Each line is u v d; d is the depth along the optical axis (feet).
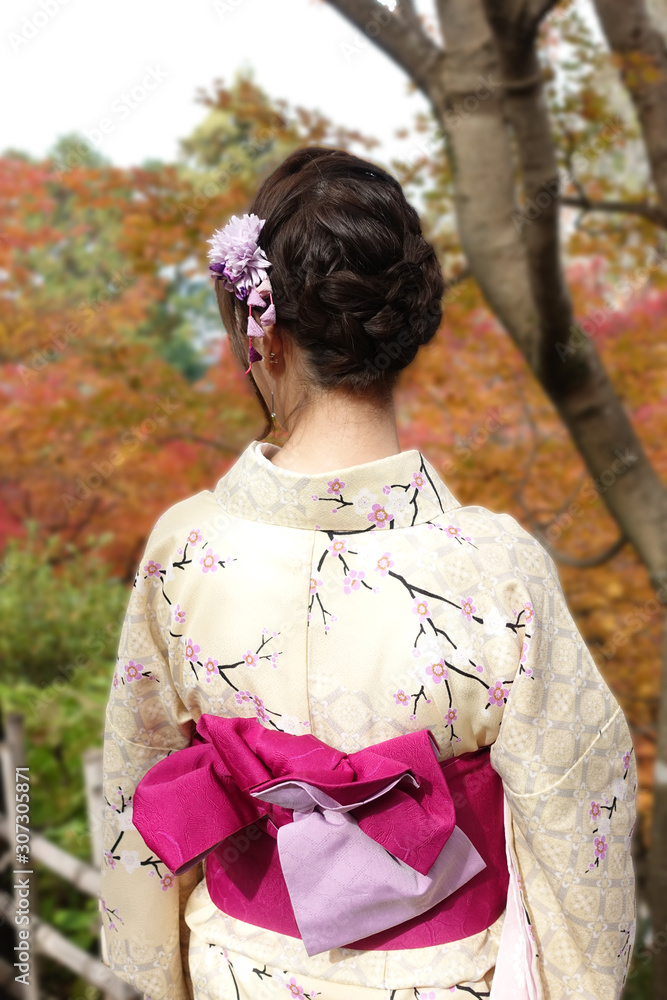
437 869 2.79
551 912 2.92
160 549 3.09
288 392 2.95
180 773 3.09
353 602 2.78
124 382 14.42
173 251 13.82
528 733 2.72
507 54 10.57
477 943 2.91
